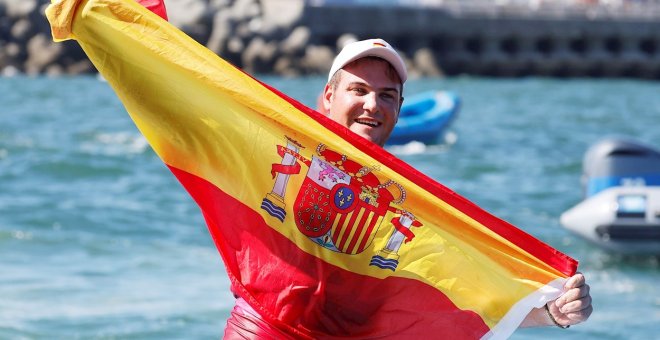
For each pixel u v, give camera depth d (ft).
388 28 370.73
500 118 213.87
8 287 61.31
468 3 378.73
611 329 56.75
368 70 28.73
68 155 127.85
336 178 27.68
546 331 55.93
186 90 27.17
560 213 100.07
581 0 412.77
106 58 26.89
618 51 390.42
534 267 27.73
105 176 115.44
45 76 333.21
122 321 54.60
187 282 64.44
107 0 26.76
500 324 27.84
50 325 53.26
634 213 78.84
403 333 27.94
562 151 156.46
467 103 256.32
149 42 26.96
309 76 348.38
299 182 27.58
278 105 27.53
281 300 27.45
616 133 188.24
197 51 27.30
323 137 27.66
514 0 403.95
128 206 95.71
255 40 346.54
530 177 126.21
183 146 27.40
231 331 27.91
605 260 78.33
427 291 27.89
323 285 27.48
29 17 342.64
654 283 70.54
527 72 382.22
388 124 29.09
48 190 104.22
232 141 27.40
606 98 284.82
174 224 87.45
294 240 27.55
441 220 27.86
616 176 84.84
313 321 27.55
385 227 27.78
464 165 136.67
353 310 27.71
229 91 27.30
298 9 354.33
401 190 27.84
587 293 27.61
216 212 27.76
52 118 186.19
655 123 211.00
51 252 73.20
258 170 27.53
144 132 27.40
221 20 345.92
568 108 247.70
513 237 27.81
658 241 78.59
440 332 27.99
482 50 380.58
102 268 68.18
